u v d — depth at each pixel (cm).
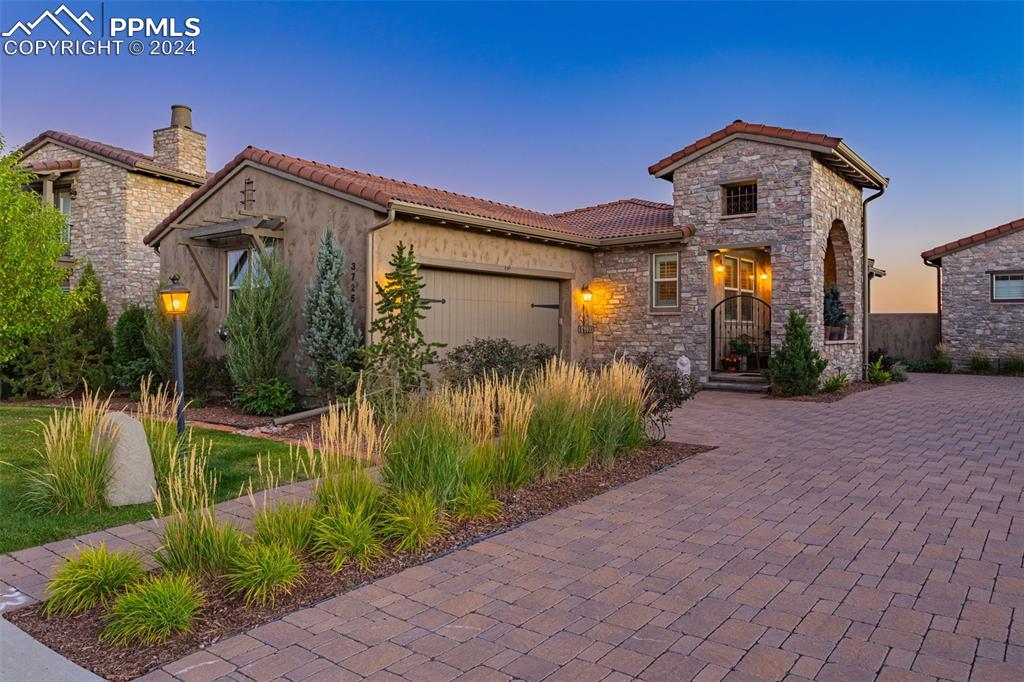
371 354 875
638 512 525
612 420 684
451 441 515
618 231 1600
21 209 991
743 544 448
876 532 469
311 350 992
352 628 328
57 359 1228
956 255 2008
